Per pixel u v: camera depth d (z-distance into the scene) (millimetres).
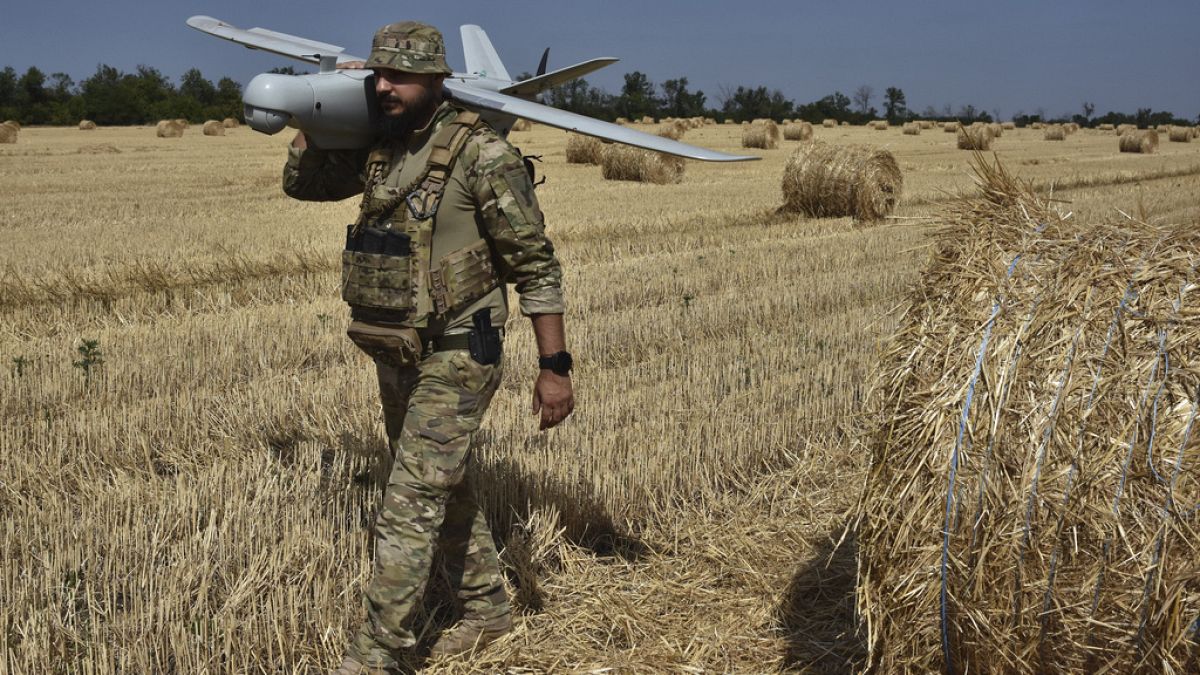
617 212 16359
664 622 3756
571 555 4188
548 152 34062
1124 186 21891
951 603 2908
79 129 55688
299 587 3803
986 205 3246
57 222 14906
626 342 7793
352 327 3205
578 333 7855
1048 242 3029
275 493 4531
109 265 10883
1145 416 2650
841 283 9867
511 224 3078
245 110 3104
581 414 5855
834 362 7086
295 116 3066
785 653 3566
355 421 5773
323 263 11172
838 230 14562
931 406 2943
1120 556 2643
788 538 4449
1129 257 2887
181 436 5621
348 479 4777
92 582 3881
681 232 14102
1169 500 2582
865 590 3148
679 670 3451
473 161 3090
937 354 3018
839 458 5359
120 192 20031
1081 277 2877
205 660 3307
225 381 6734
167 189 20750
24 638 3334
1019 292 2934
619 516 4645
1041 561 2738
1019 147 40062
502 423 5621
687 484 5027
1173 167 27547
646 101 86000
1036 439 2752
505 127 3648
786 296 9266
